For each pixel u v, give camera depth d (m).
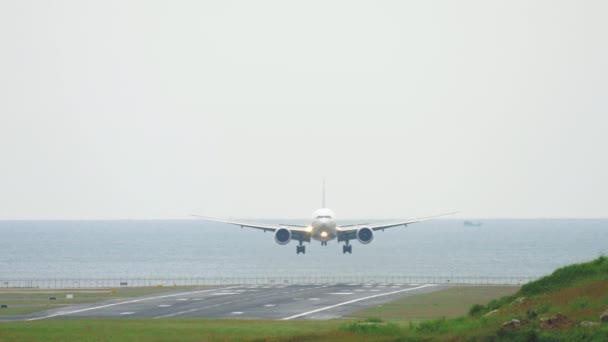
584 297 181.88
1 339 179.75
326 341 176.88
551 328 162.50
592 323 160.00
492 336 162.12
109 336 184.62
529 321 167.38
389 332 184.50
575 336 154.62
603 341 150.38
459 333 172.00
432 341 168.88
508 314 183.75
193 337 183.88
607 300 176.12
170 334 187.75
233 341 177.88
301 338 181.00
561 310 176.00
